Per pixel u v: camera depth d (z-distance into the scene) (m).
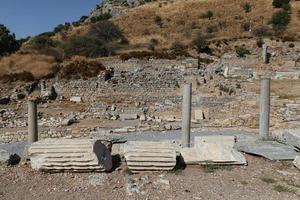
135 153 11.11
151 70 44.12
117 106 34.56
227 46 61.22
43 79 42.19
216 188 10.04
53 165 10.86
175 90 38.28
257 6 91.75
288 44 57.19
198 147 12.42
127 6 114.50
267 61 50.72
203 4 98.31
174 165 11.16
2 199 9.38
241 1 95.88
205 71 44.00
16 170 11.23
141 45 75.19
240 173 11.23
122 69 46.62
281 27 73.62
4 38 69.25
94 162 10.84
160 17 92.81
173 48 65.56
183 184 10.27
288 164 12.22
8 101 36.62
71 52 68.06
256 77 42.56
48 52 68.62
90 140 11.37
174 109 33.19
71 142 11.23
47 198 9.43
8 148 19.95
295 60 50.69
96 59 52.00
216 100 32.72
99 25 84.94
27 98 37.47
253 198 9.45
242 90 35.28
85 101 37.00
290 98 31.25
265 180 10.68
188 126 16.33
